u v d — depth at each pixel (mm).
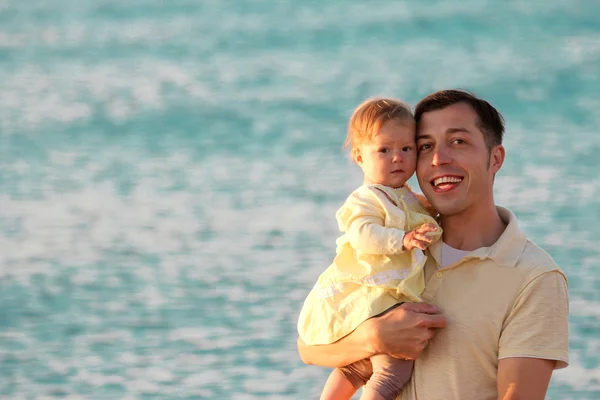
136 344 16391
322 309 7473
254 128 38969
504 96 43219
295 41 62812
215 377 14656
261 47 61250
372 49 58562
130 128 40219
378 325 7039
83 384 14688
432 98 7348
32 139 38312
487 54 54875
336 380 7652
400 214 7418
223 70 53875
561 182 26688
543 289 6793
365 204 7496
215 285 19562
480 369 6867
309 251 21750
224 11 76812
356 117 7746
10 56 60719
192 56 59125
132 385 14555
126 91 48750
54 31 70625
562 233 21703
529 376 6680
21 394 14383
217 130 38938
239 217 25312
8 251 22766
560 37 59562
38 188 29938
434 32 63500
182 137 38125
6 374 15227
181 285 19703
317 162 32156
